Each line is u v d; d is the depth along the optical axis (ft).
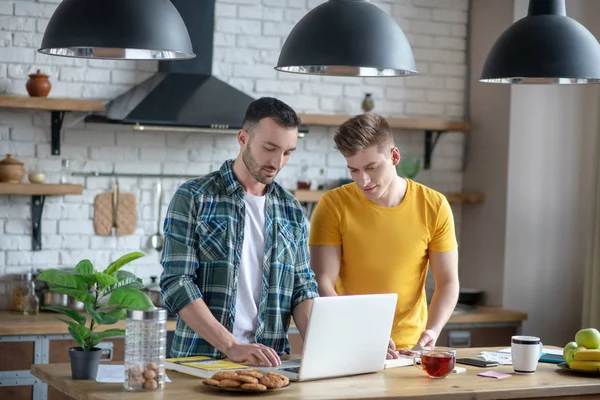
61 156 17.65
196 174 18.62
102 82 17.85
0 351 15.26
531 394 9.24
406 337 11.72
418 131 20.51
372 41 9.88
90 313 9.22
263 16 19.03
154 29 9.79
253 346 9.29
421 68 20.33
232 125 16.97
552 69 11.07
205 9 17.95
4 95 17.22
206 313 9.59
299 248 10.66
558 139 19.54
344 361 9.44
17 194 17.11
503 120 19.48
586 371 10.00
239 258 10.16
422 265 11.90
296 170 19.44
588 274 18.21
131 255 10.19
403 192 11.84
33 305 16.67
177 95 17.24
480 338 18.43
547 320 19.53
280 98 19.21
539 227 19.51
